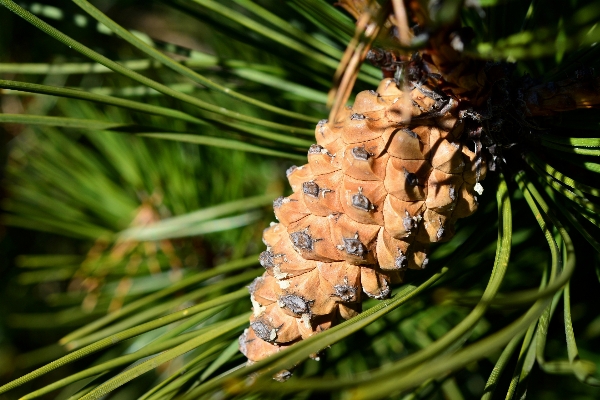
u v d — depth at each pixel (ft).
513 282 1.10
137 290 1.30
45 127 1.34
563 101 0.76
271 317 0.77
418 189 0.73
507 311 1.05
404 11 0.59
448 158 0.73
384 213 0.74
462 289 0.96
